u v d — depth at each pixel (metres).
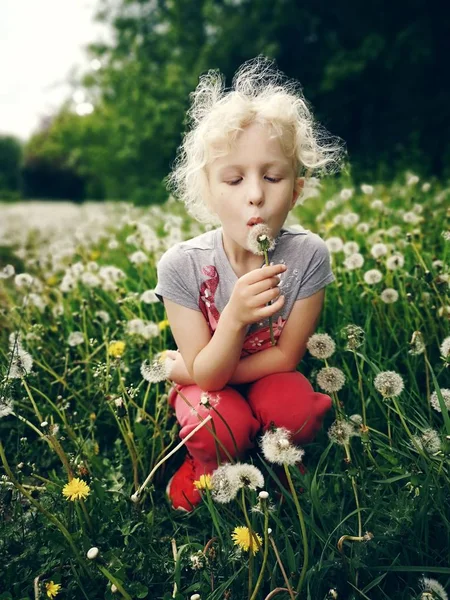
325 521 1.49
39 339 2.41
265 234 1.52
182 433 1.73
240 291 1.56
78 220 8.18
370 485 1.56
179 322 1.81
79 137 14.09
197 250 1.84
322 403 1.75
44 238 5.93
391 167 8.38
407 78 10.29
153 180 12.33
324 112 10.99
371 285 2.62
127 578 1.40
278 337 1.83
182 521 1.66
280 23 11.19
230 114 1.58
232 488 1.24
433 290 2.26
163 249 3.25
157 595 1.40
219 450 1.69
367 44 10.07
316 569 1.33
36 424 2.08
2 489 1.52
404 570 1.31
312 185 2.19
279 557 1.32
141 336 2.28
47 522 1.53
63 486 1.61
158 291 1.84
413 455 1.61
